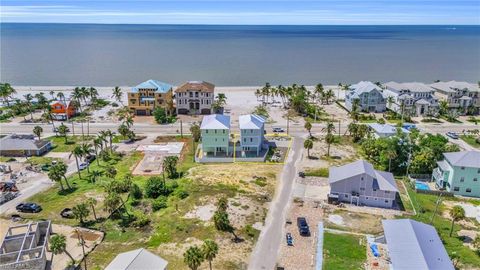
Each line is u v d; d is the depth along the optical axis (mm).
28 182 88500
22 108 150000
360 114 144750
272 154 105188
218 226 66688
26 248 61281
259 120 109938
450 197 82062
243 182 86250
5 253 58750
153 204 75000
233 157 101750
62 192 82750
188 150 109875
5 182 85750
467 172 81625
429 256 53906
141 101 145500
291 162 99375
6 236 61688
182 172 92625
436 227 67938
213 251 50906
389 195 76000
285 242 63188
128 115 144125
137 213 73125
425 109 145375
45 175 92438
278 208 74750
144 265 50594
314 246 62125
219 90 196625
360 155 104875
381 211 74562
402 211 74625
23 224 68250
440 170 86312
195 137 114625
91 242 63844
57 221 70812
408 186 87000
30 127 131375
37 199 79875
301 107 149125
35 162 100562
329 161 100125
